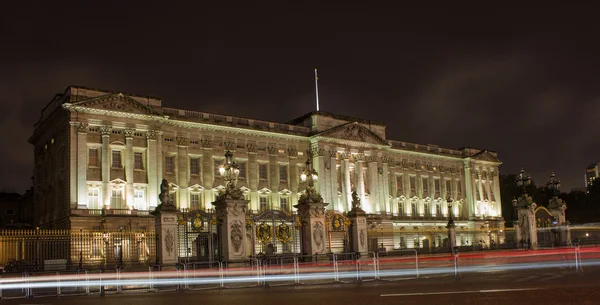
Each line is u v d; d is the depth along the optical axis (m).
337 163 105.44
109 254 67.44
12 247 59.03
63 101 78.81
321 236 44.88
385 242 108.62
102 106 78.12
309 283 31.17
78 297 28.59
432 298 21.08
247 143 95.06
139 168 81.75
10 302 27.05
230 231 39.66
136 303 23.73
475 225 130.88
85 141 76.69
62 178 78.62
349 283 30.61
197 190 87.81
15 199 125.94
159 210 39.53
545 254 66.25
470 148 135.38
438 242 121.88
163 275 37.75
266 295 25.17
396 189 117.75
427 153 124.56
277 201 97.00
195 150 88.94
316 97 107.38
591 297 19.78
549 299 19.56
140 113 81.25
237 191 40.94
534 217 81.81
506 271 37.06
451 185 130.88
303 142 102.44
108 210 76.56
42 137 91.00
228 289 29.48
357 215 48.66
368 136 110.25
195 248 70.31
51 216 84.06
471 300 20.06
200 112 90.06
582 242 89.06
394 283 29.50
